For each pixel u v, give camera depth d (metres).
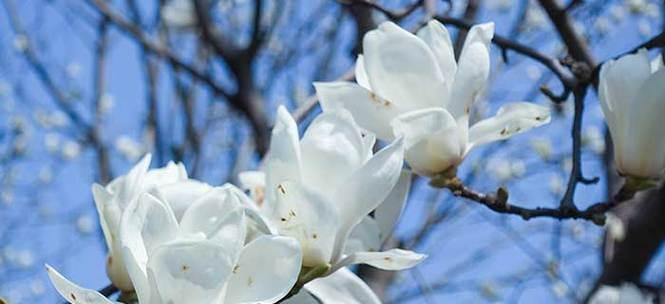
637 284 2.10
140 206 1.06
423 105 1.23
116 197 1.19
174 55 3.21
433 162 1.25
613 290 1.23
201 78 3.18
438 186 1.26
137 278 1.05
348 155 1.13
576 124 1.42
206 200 1.07
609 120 1.28
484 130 1.25
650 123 1.26
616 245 2.19
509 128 1.25
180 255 1.04
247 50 3.18
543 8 1.92
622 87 1.27
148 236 1.06
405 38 1.22
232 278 1.06
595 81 1.50
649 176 1.28
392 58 1.22
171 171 1.20
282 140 1.12
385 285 2.40
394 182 1.13
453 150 1.24
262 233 1.12
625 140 1.28
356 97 1.22
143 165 1.18
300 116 1.75
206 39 3.23
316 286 1.17
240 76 3.16
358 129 1.13
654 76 1.25
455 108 1.23
